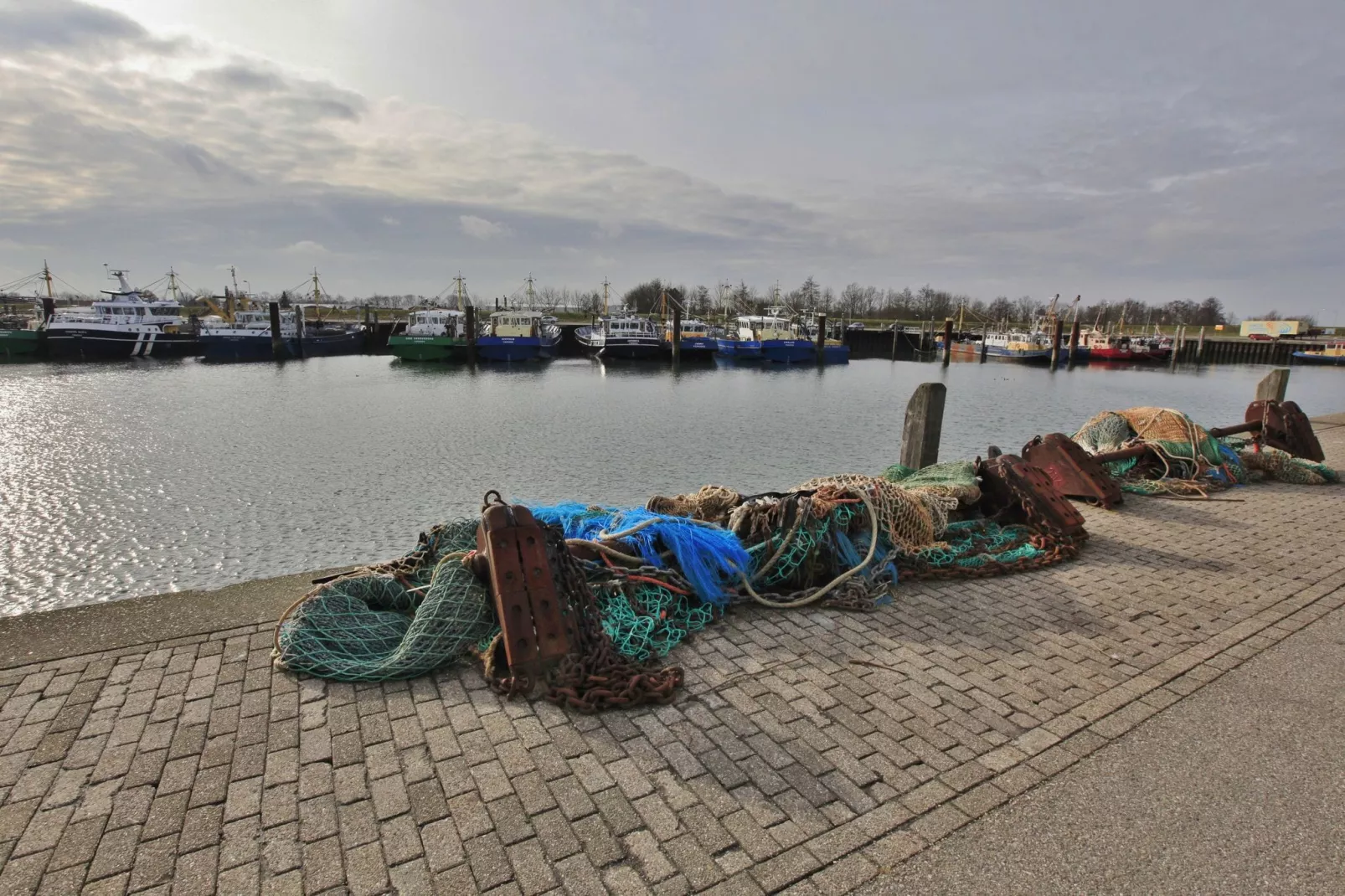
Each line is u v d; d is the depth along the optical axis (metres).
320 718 3.46
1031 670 4.02
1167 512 7.41
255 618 4.47
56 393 31.97
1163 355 64.88
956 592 5.16
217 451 19.45
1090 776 3.11
